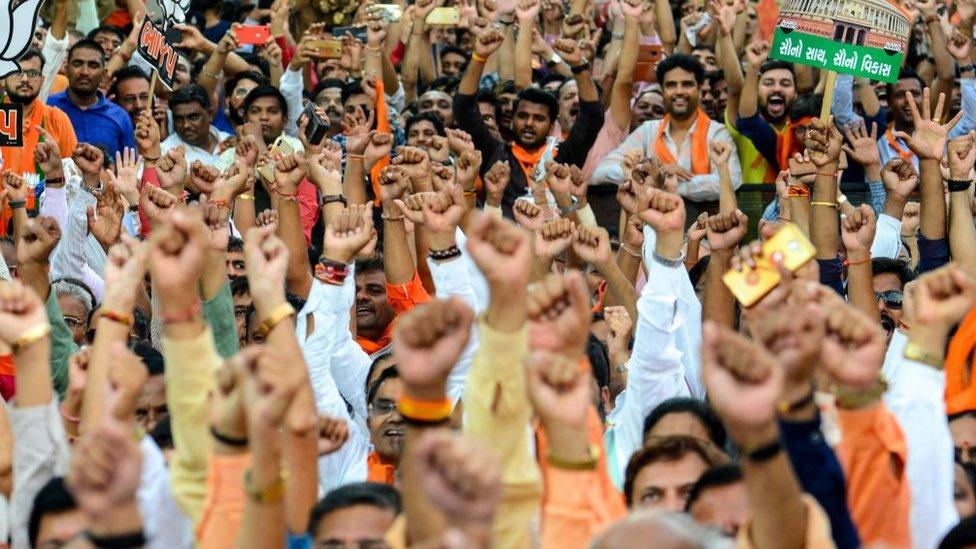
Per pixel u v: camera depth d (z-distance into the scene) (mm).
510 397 5195
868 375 4949
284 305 5887
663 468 6527
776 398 4469
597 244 9438
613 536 4234
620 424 7836
